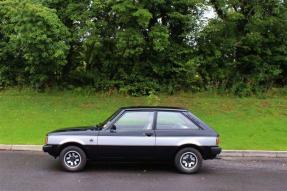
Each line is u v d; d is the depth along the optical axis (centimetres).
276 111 2061
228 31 2414
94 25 2162
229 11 2347
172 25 2356
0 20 2306
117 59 2341
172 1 2242
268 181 1044
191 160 1118
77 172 1098
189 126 1130
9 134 1633
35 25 2025
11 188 918
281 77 2495
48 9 2073
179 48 2338
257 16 2323
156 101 2172
